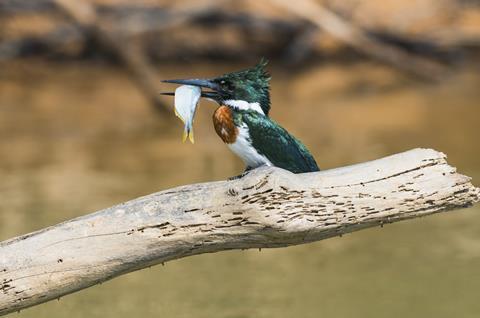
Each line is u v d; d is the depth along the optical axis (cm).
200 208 671
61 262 681
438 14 2189
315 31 2112
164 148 1586
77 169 1465
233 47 2109
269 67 2062
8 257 680
